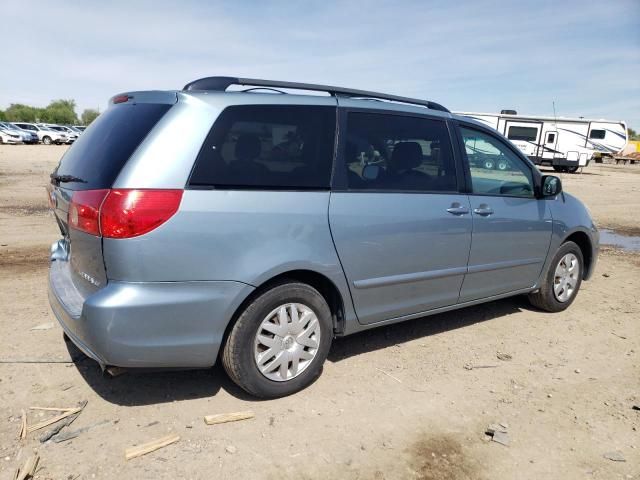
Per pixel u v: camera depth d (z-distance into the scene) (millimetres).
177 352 2947
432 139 4055
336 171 3445
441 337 4539
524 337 4621
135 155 2832
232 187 3018
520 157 4750
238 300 3041
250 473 2650
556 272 5180
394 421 3182
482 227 4289
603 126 33906
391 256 3713
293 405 3307
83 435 2898
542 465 2832
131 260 2756
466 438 3045
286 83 3457
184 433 2955
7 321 4410
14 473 2561
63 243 3689
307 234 3266
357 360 4000
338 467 2736
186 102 3012
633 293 6125
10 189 13812
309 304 3367
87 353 2916
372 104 3756
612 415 3359
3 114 87250
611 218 12578
